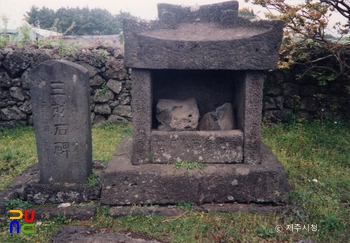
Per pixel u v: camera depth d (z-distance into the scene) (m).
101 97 6.24
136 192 2.96
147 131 3.06
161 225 2.72
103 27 24.44
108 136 5.60
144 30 2.95
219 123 3.22
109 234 2.56
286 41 5.29
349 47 4.89
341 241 2.53
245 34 2.89
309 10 4.64
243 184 2.94
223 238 2.53
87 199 3.14
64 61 3.06
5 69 5.95
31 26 7.28
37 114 3.10
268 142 4.92
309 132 5.21
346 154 4.32
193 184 2.94
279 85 5.92
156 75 3.52
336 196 3.21
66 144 3.16
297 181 3.59
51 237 2.55
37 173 3.48
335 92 5.74
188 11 3.20
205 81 3.57
